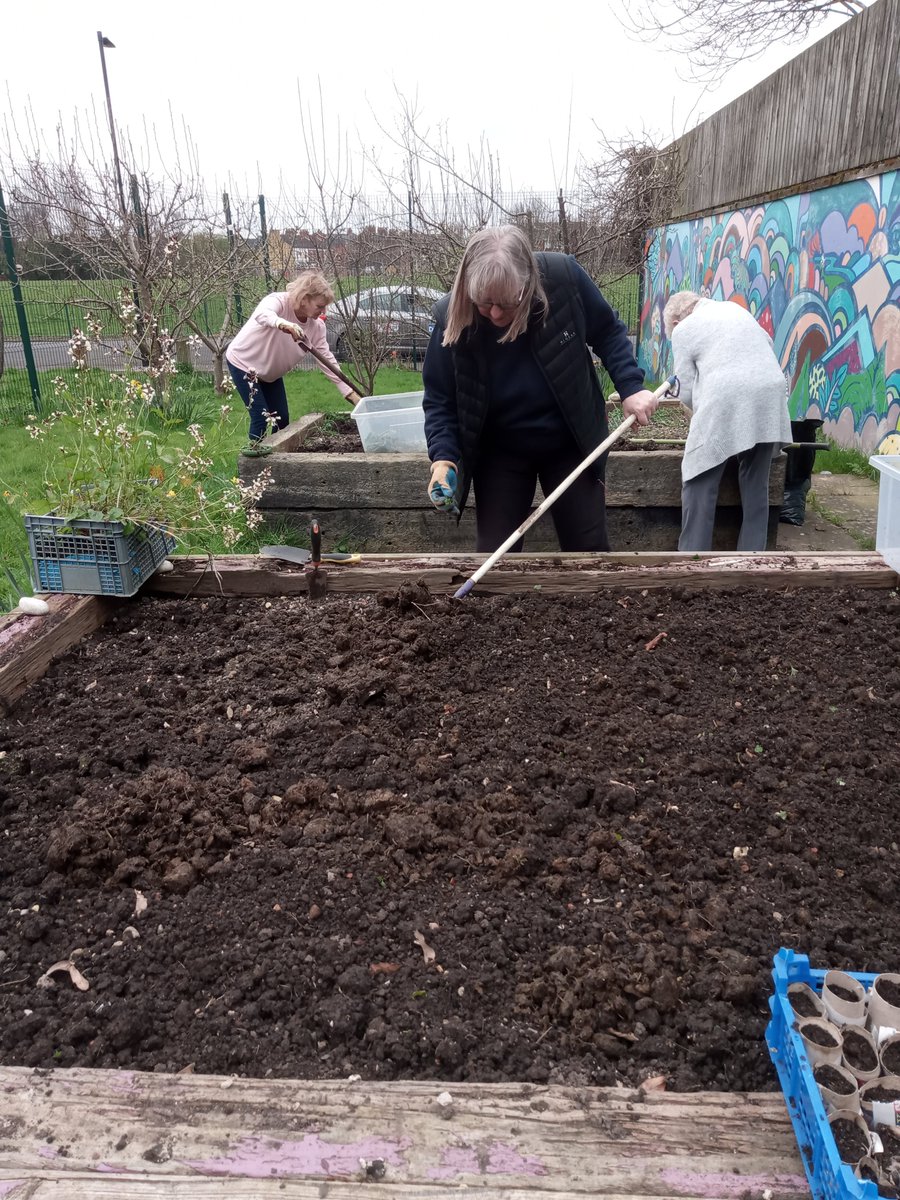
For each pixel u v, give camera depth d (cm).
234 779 229
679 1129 134
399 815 211
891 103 760
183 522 340
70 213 1135
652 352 1464
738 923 182
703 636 300
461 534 531
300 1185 125
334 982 168
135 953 176
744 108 1100
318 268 991
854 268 840
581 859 200
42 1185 124
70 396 357
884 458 349
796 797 222
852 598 325
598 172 938
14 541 496
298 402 1165
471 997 165
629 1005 163
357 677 270
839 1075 132
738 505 530
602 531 376
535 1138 131
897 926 184
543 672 279
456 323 308
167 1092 139
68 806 221
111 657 295
